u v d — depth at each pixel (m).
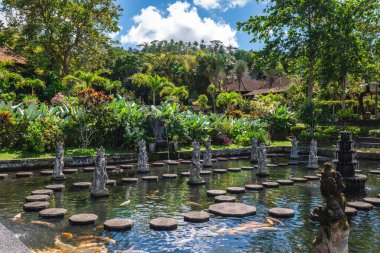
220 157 19.14
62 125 17.27
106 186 11.29
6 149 15.59
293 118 25.80
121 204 8.92
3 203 8.88
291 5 26.12
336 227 4.25
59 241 6.19
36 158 14.23
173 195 10.05
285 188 11.10
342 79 26.78
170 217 7.79
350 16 25.00
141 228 6.99
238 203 8.80
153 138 18.23
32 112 16.64
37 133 15.75
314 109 24.19
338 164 10.93
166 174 13.18
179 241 6.27
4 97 25.39
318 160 18.17
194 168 11.63
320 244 4.39
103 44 37.03
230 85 65.81
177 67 64.00
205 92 63.78
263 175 13.30
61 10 33.38
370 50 28.16
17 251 4.23
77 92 18.59
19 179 12.12
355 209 8.33
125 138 17.89
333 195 4.35
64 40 33.94
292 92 39.06
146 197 9.76
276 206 8.77
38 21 33.06
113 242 6.18
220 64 60.69
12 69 32.97
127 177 12.93
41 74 34.19
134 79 35.94
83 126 17.64
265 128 25.36
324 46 25.27
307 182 12.20
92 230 6.84
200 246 6.03
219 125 22.69
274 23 26.55
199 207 8.71
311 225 7.16
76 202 9.09
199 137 20.81
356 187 10.54
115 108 18.31
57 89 30.67
